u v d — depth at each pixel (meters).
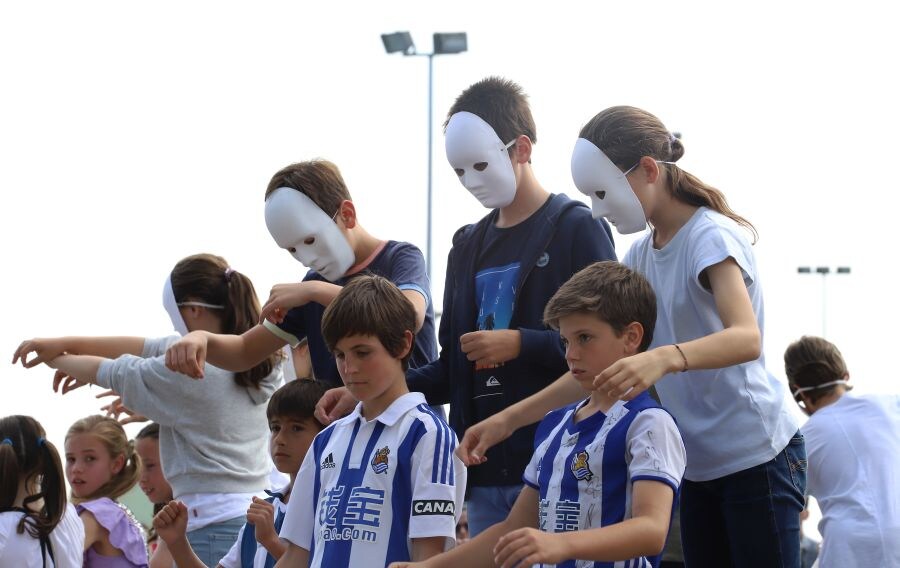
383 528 3.24
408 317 3.41
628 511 2.95
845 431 5.51
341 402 3.71
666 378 3.71
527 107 4.19
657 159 3.65
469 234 4.31
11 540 4.43
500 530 3.18
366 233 4.42
